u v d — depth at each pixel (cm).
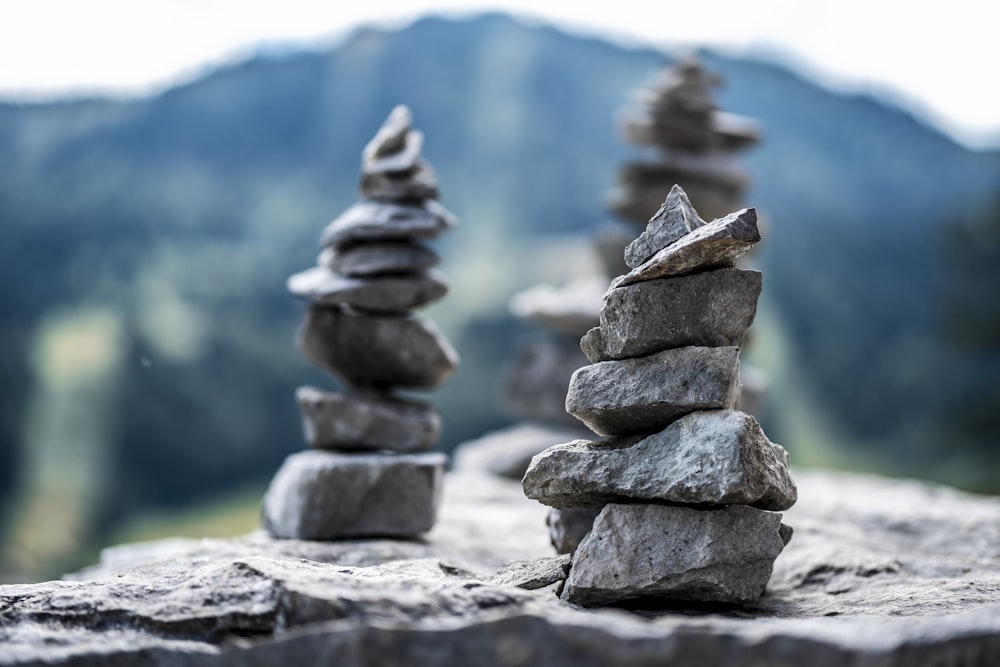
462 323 2033
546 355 836
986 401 1759
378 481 502
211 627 324
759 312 2355
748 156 2650
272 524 519
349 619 313
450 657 287
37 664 301
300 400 533
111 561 562
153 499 1803
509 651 286
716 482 349
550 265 2158
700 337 374
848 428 2191
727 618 359
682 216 378
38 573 1591
